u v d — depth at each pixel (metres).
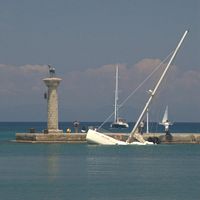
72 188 137.00
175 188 139.00
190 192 133.25
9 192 131.00
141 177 158.25
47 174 162.75
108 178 155.50
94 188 137.38
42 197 124.81
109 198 124.50
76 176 158.75
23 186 139.62
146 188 138.50
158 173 168.38
